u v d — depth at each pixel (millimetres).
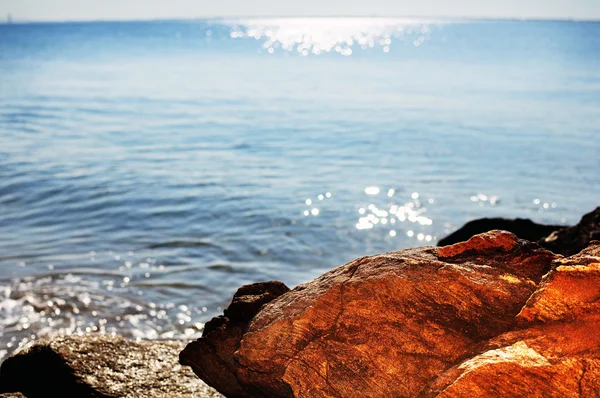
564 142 24656
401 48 105938
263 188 18031
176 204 16422
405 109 34156
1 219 15258
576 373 3680
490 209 16266
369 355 4195
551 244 8453
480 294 4320
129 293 11016
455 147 23953
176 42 127062
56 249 13203
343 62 73188
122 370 5863
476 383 3730
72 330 9719
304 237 14156
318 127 28531
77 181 18328
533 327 4066
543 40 120500
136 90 43500
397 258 4719
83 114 32188
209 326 5043
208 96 40375
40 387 5848
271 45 119250
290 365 4285
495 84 46750
